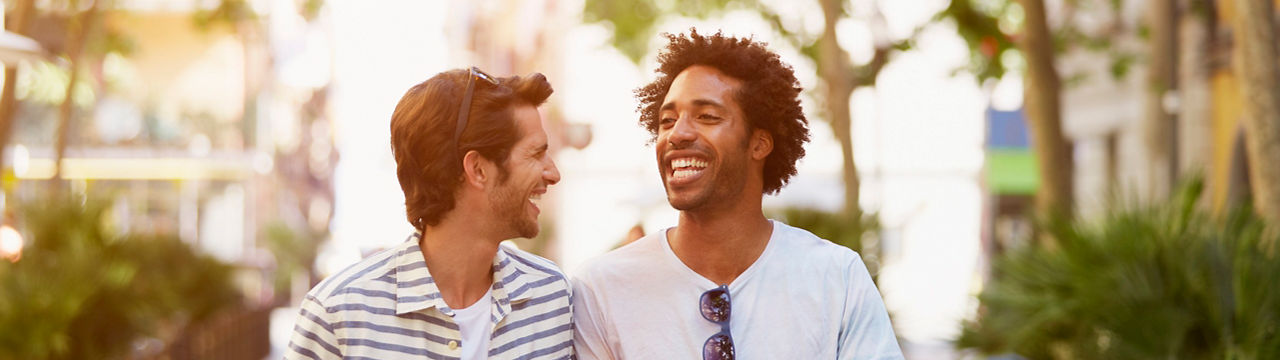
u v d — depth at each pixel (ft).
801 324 7.17
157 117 85.92
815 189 52.24
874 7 32.30
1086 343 15.72
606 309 7.51
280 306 70.28
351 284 7.14
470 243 7.34
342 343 7.07
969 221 80.53
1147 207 16.60
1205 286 14.83
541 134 7.43
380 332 7.12
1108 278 15.30
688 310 7.25
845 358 7.16
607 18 36.11
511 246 7.91
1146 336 14.98
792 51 34.58
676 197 7.07
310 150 131.54
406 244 7.32
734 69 7.07
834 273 7.26
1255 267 14.69
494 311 7.38
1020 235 18.31
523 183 7.32
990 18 33.01
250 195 88.43
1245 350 14.30
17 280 21.16
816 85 34.91
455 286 7.39
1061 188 25.26
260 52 89.40
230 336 35.63
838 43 30.07
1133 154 49.01
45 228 24.29
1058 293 16.17
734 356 7.11
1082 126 57.16
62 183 32.12
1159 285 15.08
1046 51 25.68
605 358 7.56
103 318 21.98
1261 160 18.37
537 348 7.51
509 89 7.34
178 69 86.84
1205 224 15.97
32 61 21.67
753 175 7.24
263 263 73.05
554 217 87.66
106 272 22.27
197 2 41.27
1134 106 48.65
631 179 88.53
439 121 7.18
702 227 7.22
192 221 86.74
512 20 107.65
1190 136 38.81
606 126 88.63
